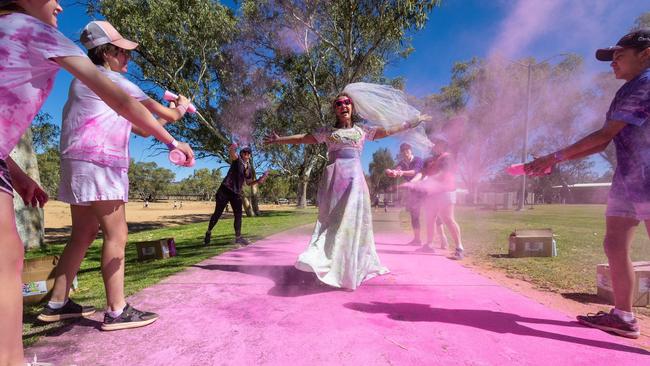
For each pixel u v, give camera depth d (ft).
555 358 6.10
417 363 5.85
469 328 7.34
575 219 44.32
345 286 9.77
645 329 7.51
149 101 6.52
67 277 7.71
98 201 6.90
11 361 3.84
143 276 11.51
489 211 63.77
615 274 7.23
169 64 46.09
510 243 16.15
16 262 3.89
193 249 17.80
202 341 6.64
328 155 10.98
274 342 6.59
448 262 14.20
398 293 9.71
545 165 7.86
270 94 48.01
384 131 11.23
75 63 4.32
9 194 3.86
